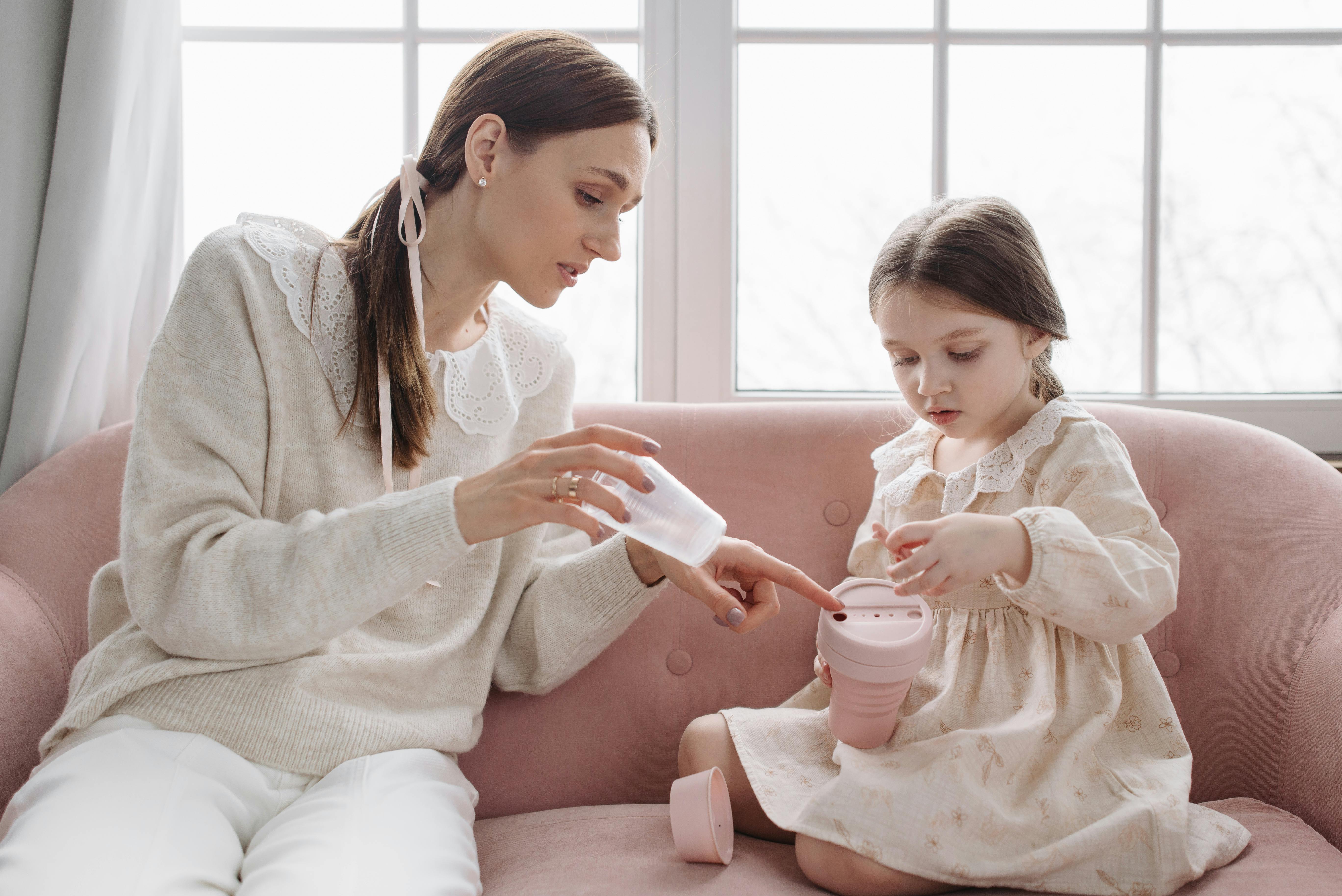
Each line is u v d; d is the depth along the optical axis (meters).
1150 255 1.45
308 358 0.89
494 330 1.07
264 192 1.51
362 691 0.89
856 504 1.16
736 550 0.93
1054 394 1.04
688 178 1.45
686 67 1.44
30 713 0.97
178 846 0.71
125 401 1.35
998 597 0.95
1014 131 1.46
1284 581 1.00
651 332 1.48
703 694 1.11
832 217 1.49
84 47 1.20
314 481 0.90
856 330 1.50
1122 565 0.84
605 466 0.74
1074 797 0.82
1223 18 1.44
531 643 1.04
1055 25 1.45
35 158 1.23
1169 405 1.42
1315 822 0.88
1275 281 1.45
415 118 1.49
